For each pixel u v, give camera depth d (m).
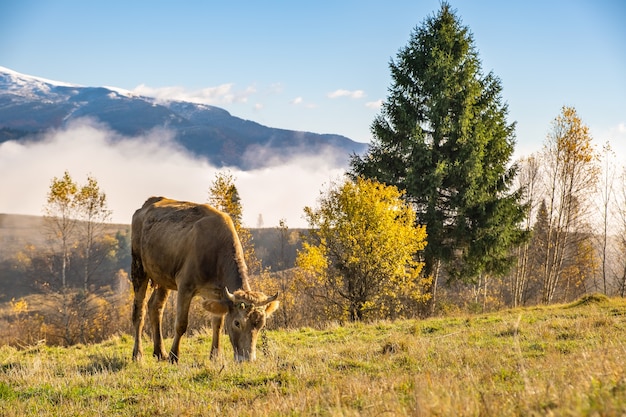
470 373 6.79
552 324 13.87
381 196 25.88
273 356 10.13
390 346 10.98
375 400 5.77
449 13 34.44
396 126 33.56
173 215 11.88
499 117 34.00
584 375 5.48
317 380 7.75
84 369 10.45
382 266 25.50
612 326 13.19
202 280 10.94
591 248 48.34
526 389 4.94
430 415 4.48
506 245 32.38
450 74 33.03
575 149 36.28
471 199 31.58
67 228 43.41
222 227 11.06
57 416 7.22
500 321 17.03
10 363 11.60
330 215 26.05
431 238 31.39
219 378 8.52
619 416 3.86
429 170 31.95
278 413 5.95
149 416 6.96
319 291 30.55
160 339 11.99
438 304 33.88
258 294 9.92
